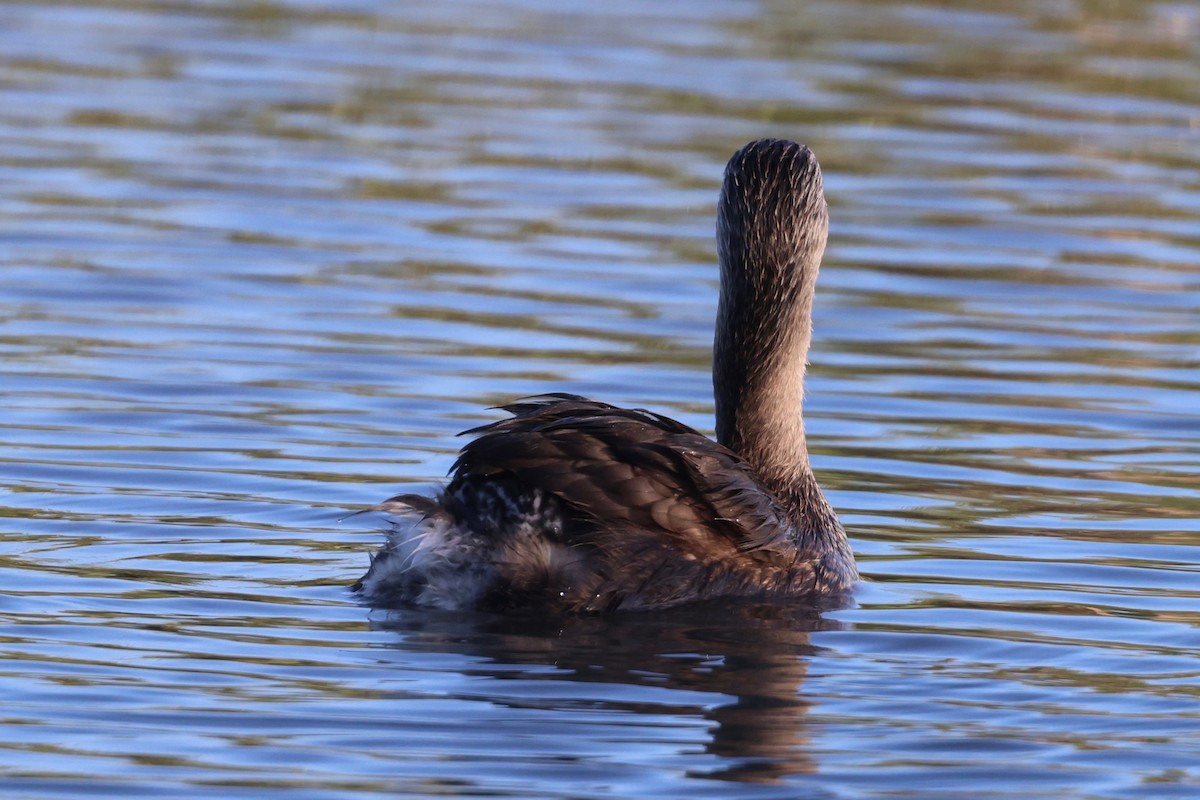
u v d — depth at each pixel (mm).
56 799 7609
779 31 31594
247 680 8938
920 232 21328
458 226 20781
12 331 16516
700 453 10570
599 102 26531
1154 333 17922
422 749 8180
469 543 10141
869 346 17250
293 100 26312
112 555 10992
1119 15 33438
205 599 10188
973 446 14391
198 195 21531
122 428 13945
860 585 11062
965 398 15727
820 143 24922
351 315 17453
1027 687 9172
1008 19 32875
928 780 8008
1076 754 8305
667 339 17156
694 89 27328
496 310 17828
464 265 19328
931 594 10891
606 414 10594
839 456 14055
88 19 31141
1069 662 9594
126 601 10102
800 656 9594
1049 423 15062
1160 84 28797
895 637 9984
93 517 11766
